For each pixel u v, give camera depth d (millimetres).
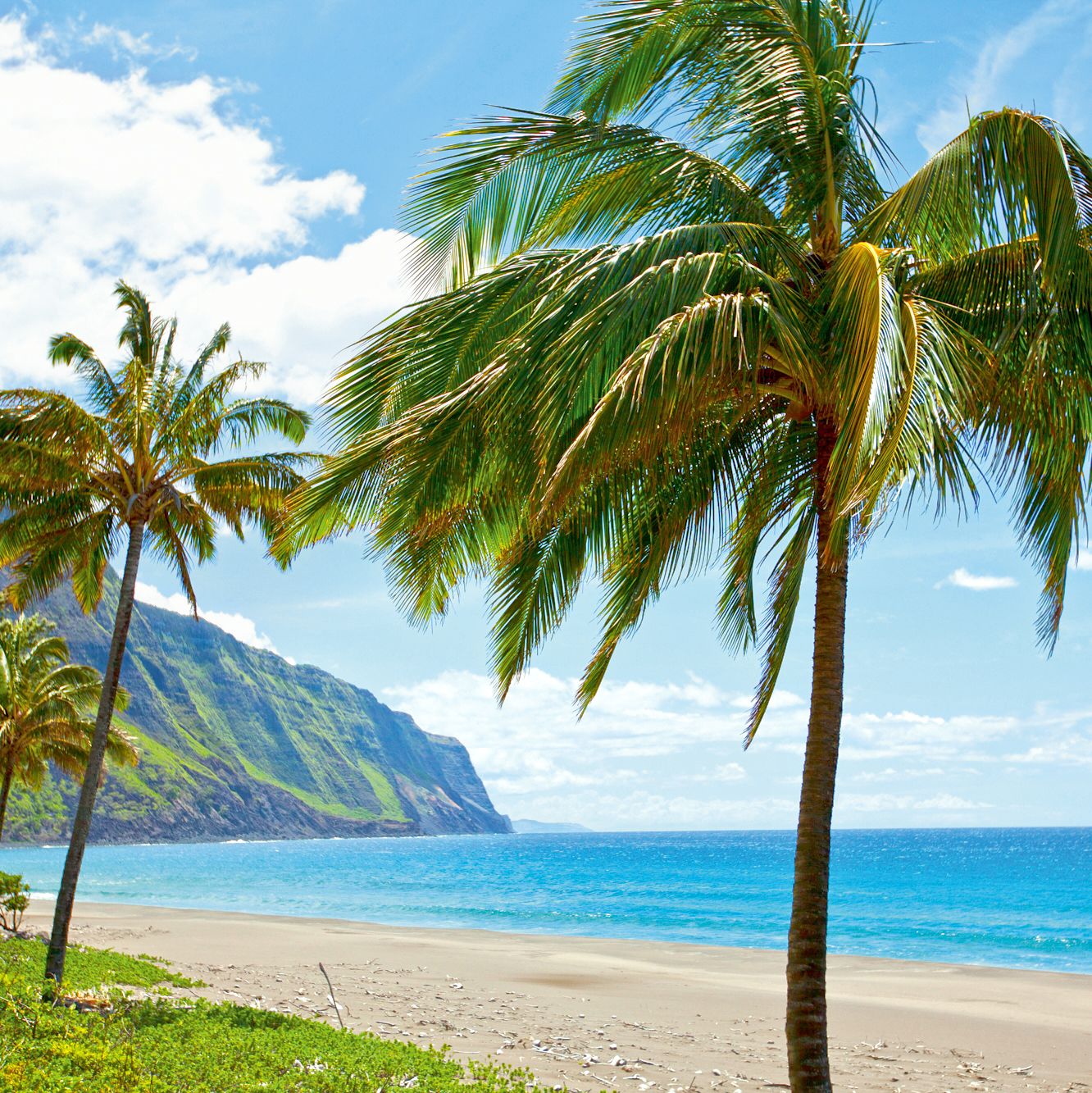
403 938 31188
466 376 7027
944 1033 15852
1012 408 6660
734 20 7078
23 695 31500
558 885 75875
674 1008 17969
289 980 20578
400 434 6547
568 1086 11281
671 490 8008
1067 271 5816
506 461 6660
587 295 6215
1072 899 54406
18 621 31922
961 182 5938
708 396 6258
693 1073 12406
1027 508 7211
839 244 6996
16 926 20547
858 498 4840
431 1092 8484
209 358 15828
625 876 88188
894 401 5023
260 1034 10789
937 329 5762
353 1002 17625
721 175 7172
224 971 21703
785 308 6184
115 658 14156
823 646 6570
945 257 6863
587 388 5773
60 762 32906
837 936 36938
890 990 20781
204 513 16359
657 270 5953
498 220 7367
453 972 22859
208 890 70062
